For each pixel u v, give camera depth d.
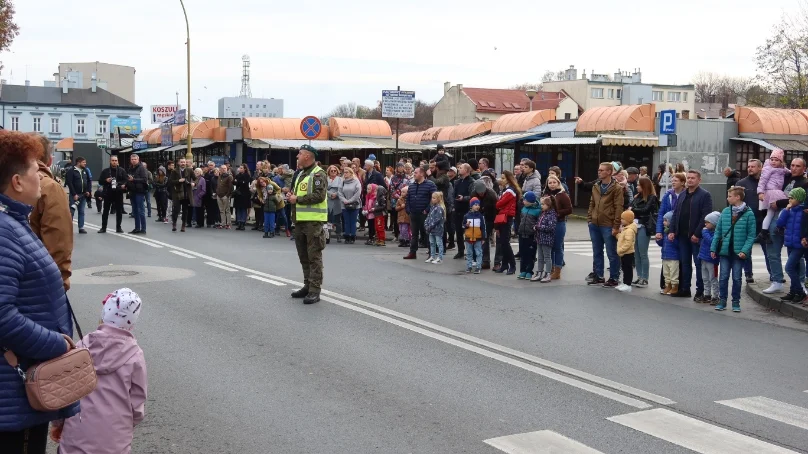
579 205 32.41
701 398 6.63
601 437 5.58
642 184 12.75
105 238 19.47
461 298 11.30
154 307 10.07
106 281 12.19
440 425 5.78
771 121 29.84
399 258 16.12
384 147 34.97
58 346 3.38
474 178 17.27
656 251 19.33
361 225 22.59
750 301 11.80
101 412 4.02
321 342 8.30
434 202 15.36
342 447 5.30
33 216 5.60
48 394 3.32
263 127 35.50
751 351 8.47
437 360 7.66
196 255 15.88
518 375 7.19
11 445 3.38
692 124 29.41
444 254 16.45
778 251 11.80
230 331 8.73
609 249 12.79
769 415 6.20
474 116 81.50
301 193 10.59
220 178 23.48
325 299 10.85
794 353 8.42
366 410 6.09
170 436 5.48
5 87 78.88
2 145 3.38
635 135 29.11
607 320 10.00
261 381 6.84
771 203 11.75
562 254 13.60
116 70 96.31
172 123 45.84
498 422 5.87
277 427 5.69
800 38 44.50
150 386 6.64
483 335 8.84
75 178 20.28
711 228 11.30
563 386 6.87
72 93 81.56
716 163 29.94
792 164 11.95
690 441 5.54
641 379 7.19
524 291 12.16
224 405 6.18
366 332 8.82
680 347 8.58
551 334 9.04
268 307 10.21
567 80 95.31
